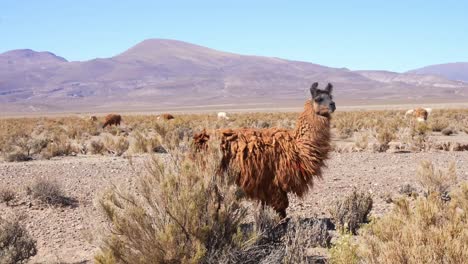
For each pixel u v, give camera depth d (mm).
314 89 8812
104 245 6473
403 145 21812
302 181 8680
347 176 14695
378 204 11141
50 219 10523
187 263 5895
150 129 40469
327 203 11344
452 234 5867
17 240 7652
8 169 17109
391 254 5602
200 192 6410
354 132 32875
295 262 6812
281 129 8938
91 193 12734
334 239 8359
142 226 6156
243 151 8477
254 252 6719
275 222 7992
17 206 11508
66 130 42062
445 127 33344
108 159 19641
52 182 12391
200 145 8625
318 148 8680
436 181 11609
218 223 6523
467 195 8617
